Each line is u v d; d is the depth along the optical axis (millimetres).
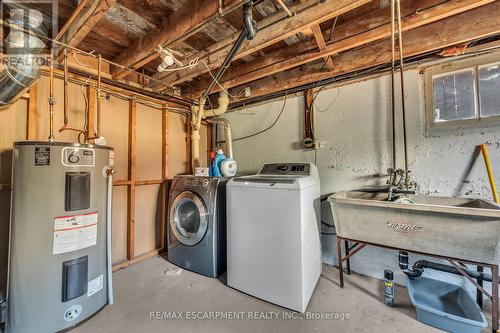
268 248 1705
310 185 1812
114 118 2348
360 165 2207
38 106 1812
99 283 1597
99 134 1979
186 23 1464
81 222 1474
